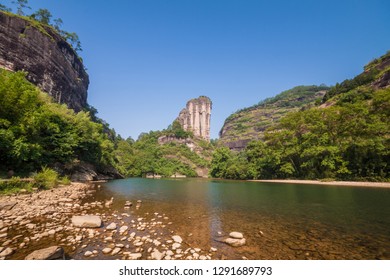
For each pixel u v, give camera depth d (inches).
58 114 1117.7
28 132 770.2
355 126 1454.2
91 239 261.3
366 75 3115.2
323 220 396.2
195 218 403.2
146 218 391.2
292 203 591.8
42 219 344.8
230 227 343.9
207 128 7062.0
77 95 3698.3
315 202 610.9
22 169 748.6
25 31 2642.7
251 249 248.7
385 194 784.9
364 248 254.8
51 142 968.9
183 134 5693.9
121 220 367.9
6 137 633.6
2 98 686.5
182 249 243.3
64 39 3533.5
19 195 523.5
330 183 1359.5
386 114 1402.6
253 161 2381.9
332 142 1643.7
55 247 203.6
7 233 271.9
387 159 1307.8
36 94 877.2
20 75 839.7
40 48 2792.8
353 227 347.9
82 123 1320.1
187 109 7199.8
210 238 286.2
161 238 280.8
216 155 2994.6
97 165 1690.5
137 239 269.1
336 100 2915.8
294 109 6702.8
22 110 753.6
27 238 255.1
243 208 515.2
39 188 651.5
